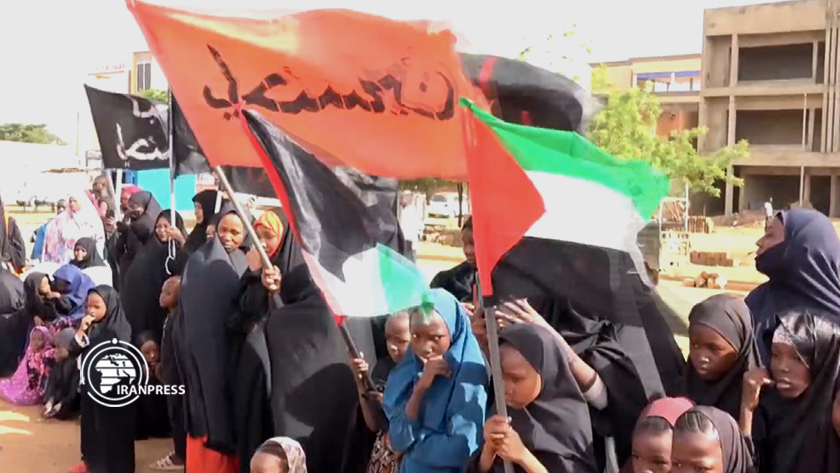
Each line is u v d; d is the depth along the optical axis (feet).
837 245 14.28
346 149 15.49
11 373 29.71
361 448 15.84
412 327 12.82
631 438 12.22
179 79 15.79
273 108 15.78
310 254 12.75
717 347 11.53
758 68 132.46
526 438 11.09
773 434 11.36
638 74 159.63
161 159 24.61
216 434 17.20
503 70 14.94
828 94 124.88
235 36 15.67
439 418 12.66
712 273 60.23
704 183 101.60
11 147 132.98
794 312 12.30
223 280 17.56
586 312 12.61
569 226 10.82
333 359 16.08
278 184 12.84
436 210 127.65
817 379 10.99
